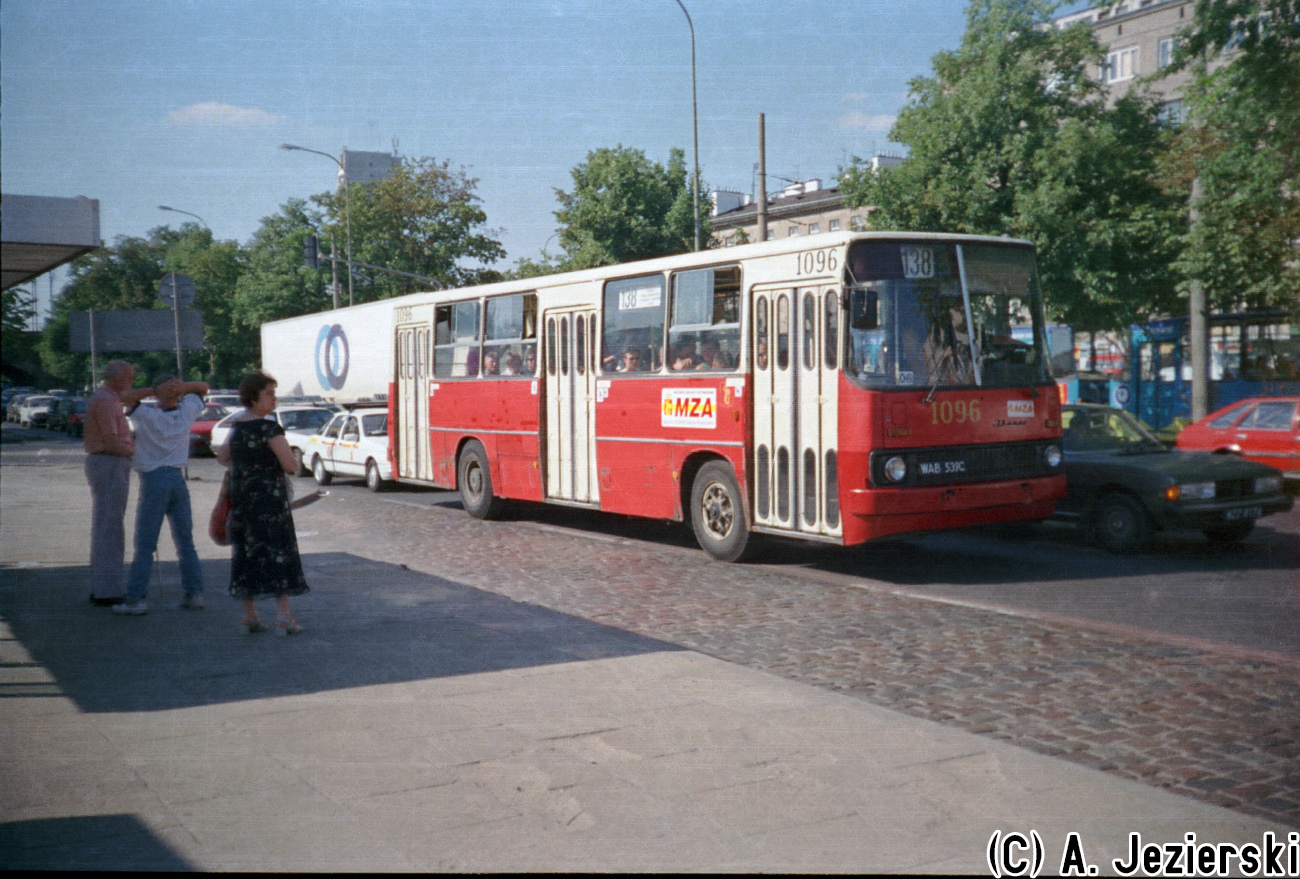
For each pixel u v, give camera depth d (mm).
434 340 17500
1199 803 4430
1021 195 26500
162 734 5414
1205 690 6340
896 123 29344
